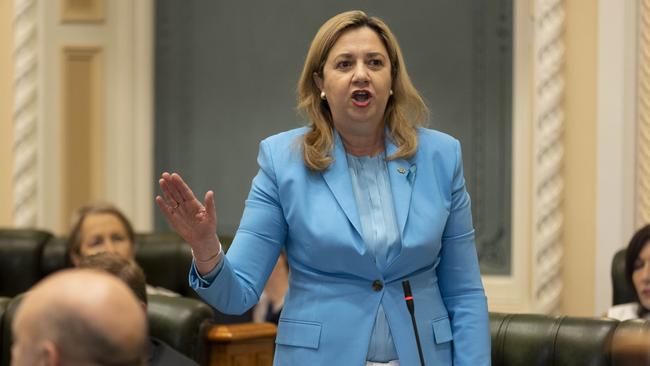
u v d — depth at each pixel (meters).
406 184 7.62
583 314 17.19
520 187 19.06
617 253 14.23
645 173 16.47
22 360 4.04
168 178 6.87
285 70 20.62
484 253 19.59
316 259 7.42
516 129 19.16
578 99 17.14
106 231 14.80
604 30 16.66
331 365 7.31
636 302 13.63
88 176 20.25
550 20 17.14
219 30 20.81
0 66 19.56
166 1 20.84
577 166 17.16
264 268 7.58
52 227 20.03
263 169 7.68
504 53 19.61
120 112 20.31
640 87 16.47
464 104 19.83
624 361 5.39
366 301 7.39
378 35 7.77
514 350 9.91
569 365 9.61
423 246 7.44
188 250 16.86
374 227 7.46
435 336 7.58
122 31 20.28
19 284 17.16
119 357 4.05
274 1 20.66
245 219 7.62
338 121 7.67
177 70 20.86
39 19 19.66
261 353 12.06
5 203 19.61
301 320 7.45
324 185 7.53
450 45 19.92
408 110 7.96
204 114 20.83
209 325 11.52
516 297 19.03
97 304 4.05
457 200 7.83
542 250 17.23
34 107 19.62
